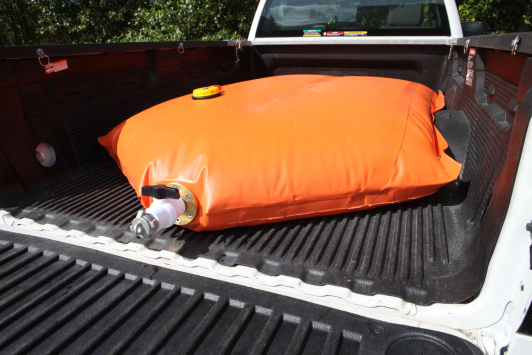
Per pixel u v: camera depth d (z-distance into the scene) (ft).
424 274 3.33
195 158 3.85
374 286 3.23
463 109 5.98
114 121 6.09
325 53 8.82
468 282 3.04
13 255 4.05
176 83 7.25
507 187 2.82
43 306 3.32
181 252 3.77
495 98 4.60
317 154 3.98
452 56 7.55
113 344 2.96
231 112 4.55
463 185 4.62
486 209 3.33
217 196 3.72
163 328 3.07
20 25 37.04
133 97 6.37
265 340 2.95
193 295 3.43
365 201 4.12
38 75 4.83
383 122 4.33
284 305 3.29
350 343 2.97
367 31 8.36
